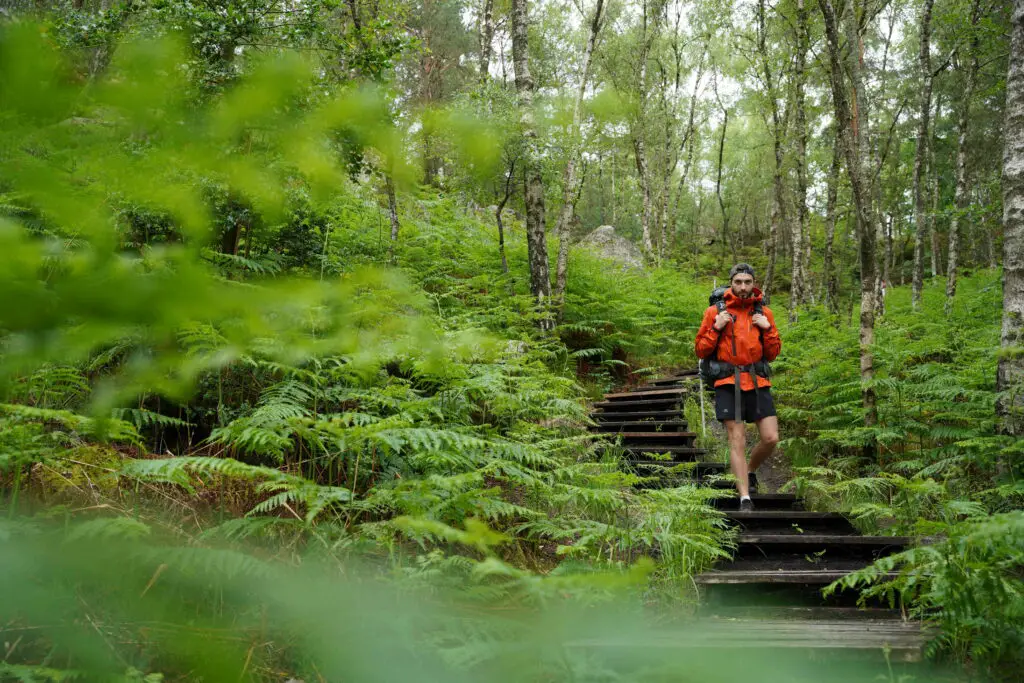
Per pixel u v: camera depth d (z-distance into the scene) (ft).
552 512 13.33
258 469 7.78
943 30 49.65
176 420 10.66
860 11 40.34
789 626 9.75
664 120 70.79
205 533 7.69
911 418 20.33
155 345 1.98
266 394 11.06
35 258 1.33
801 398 25.75
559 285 31.91
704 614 10.63
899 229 68.64
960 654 8.93
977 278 46.26
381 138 1.74
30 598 4.17
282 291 1.64
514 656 5.41
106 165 1.42
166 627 4.87
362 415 10.39
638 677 7.22
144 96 1.36
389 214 25.61
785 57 52.21
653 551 12.09
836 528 14.92
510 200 31.27
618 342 33.24
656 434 21.93
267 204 1.77
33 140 1.32
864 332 20.61
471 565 9.19
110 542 2.64
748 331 15.42
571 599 6.00
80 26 10.57
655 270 50.80
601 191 82.69
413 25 55.06
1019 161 16.47
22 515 7.60
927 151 69.46
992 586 8.45
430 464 11.82
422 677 5.28
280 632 6.27
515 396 15.01
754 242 115.96
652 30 62.28
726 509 16.38
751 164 95.25
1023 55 16.66
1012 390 15.69
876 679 8.44
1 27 1.21
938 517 14.05
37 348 1.26
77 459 8.84
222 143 1.51
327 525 7.95
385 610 5.73
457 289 24.39
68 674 5.45
